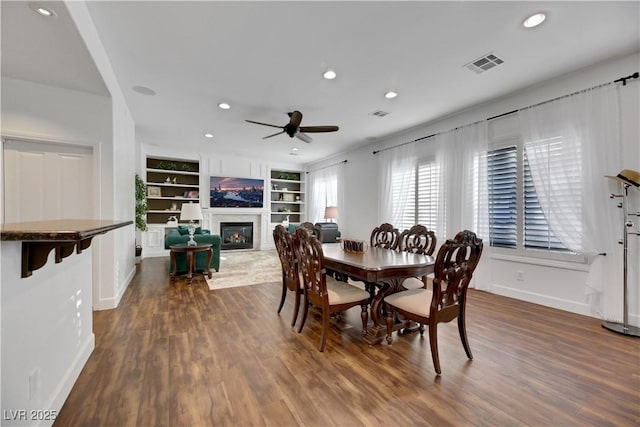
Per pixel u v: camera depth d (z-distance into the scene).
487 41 2.54
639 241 2.66
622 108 2.76
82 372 1.89
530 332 2.60
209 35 2.48
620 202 2.76
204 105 4.09
